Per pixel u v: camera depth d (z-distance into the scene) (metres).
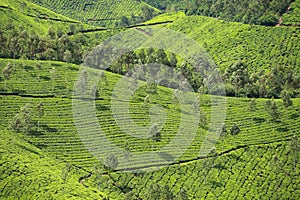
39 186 131.38
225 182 155.62
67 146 162.12
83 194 130.88
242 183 156.88
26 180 133.75
